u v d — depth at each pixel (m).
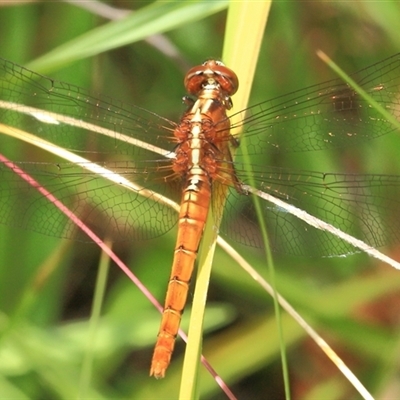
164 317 0.77
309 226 0.77
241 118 0.78
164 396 0.78
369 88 0.77
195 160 0.77
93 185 0.78
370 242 0.77
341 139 0.78
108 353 0.78
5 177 0.77
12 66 0.78
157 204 0.78
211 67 0.78
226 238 0.78
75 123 0.78
